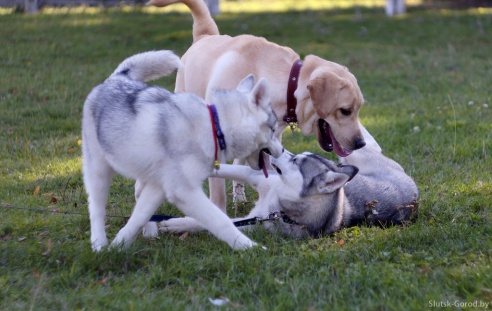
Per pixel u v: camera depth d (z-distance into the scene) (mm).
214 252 4094
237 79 4879
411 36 13969
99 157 4180
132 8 16750
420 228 4582
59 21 13844
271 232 4645
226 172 4770
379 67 10945
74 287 3631
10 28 12516
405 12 18078
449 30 14648
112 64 10258
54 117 7594
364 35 14047
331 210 4570
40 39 11695
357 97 4695
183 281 3660
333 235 4609
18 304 3328
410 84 9727
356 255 4066
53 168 5996
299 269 3809
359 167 5305
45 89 8531
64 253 3992
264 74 4898
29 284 3594
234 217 5188
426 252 4133
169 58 4598
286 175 4586
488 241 4188
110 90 4199
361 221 4824
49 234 4445
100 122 4086
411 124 7461
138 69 4574
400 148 6637
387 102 8727
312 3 21328
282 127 5074
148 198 4066
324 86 4605
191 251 4211
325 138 5031
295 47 12289
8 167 5992
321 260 3922
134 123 3936
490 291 3457
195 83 5176
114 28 13398
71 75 9359
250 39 5039
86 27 13328
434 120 7648
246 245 4059
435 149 6504
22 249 4023
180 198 3943
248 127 4035
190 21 14734
